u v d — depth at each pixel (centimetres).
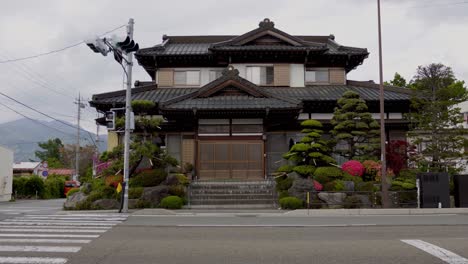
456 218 1623
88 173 3409
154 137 2455
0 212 2011
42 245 1004
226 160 2483
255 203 2138
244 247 970
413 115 2480
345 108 2366
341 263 804
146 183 2131
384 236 1137
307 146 2144
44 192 4422
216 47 2905
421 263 804
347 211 1841
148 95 2852
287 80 3055
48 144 8425
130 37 1966
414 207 2034
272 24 3030
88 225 1403
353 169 2180
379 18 2098
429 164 2403
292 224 1418
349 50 3083
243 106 2369
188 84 3086
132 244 1014
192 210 1972
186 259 843
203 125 2517
